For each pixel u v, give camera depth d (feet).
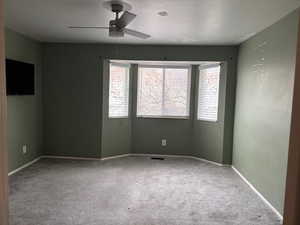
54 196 10.41
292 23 8.63
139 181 12.41
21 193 10.62
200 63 16.03
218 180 12.84
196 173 13.88
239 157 13.96
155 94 17.22
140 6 8.50
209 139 16.21
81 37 13.84
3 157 2.59
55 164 14.92
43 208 9.33
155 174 13.52
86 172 13.60
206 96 16.44
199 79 16.74
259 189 11.06
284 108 9.03
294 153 2.37
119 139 16.99
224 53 14.96
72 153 16.26
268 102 10.39
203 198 10.57
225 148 15.30
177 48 15.34
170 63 16.48
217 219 8.86
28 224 8.23
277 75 9.68
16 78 12.66
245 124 13.14
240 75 14.20
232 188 11.79
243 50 13.78
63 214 8.93
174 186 11.85
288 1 7.70
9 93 12.09
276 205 9.43
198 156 16.99
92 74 15.69
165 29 11.52
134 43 15.08
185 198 10.53
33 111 14.99
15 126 13.17
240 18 9.61
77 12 9.42
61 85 15.88
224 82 15.14
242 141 13.53
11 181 11.97
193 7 8.50
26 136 14.32
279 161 9.30
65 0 8.18
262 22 10.00
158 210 9.40
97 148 16.08
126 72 16.94
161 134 17.30
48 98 16.01
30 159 14.88
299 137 2.29
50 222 8.37
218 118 15.57
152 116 17.28
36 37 14.08
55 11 9.36
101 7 8.77
